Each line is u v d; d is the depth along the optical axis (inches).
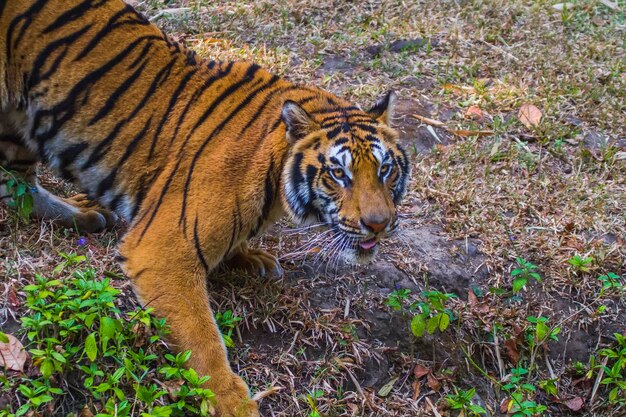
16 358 150.0
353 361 175.8
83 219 186.5
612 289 203.5
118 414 141.9
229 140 162.4
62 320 153.3
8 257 171.3
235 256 183.9
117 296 167.3
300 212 163.0
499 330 191.9
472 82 266.7
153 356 152.3
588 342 196.7
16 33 166.6
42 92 168.1
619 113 261.1
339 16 293.1
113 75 167.6
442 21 295.9
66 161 173.0
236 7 284.8
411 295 192.1
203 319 157.8
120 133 167.3
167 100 167.0
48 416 146.6
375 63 267.3
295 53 268.4
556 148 242.8
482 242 209.2
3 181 181.3
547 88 264.1
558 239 211.8
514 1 313.1
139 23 172.9
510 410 178.1
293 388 166.2
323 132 160.4
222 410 152.5
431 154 234.7
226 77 169.6
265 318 174.9
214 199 158.7
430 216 214.5
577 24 307.6
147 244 159.8
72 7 168.7
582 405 186.2
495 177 229.6
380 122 167.6
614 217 221.0
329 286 188.5
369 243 160.6
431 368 182.1
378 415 169.8
